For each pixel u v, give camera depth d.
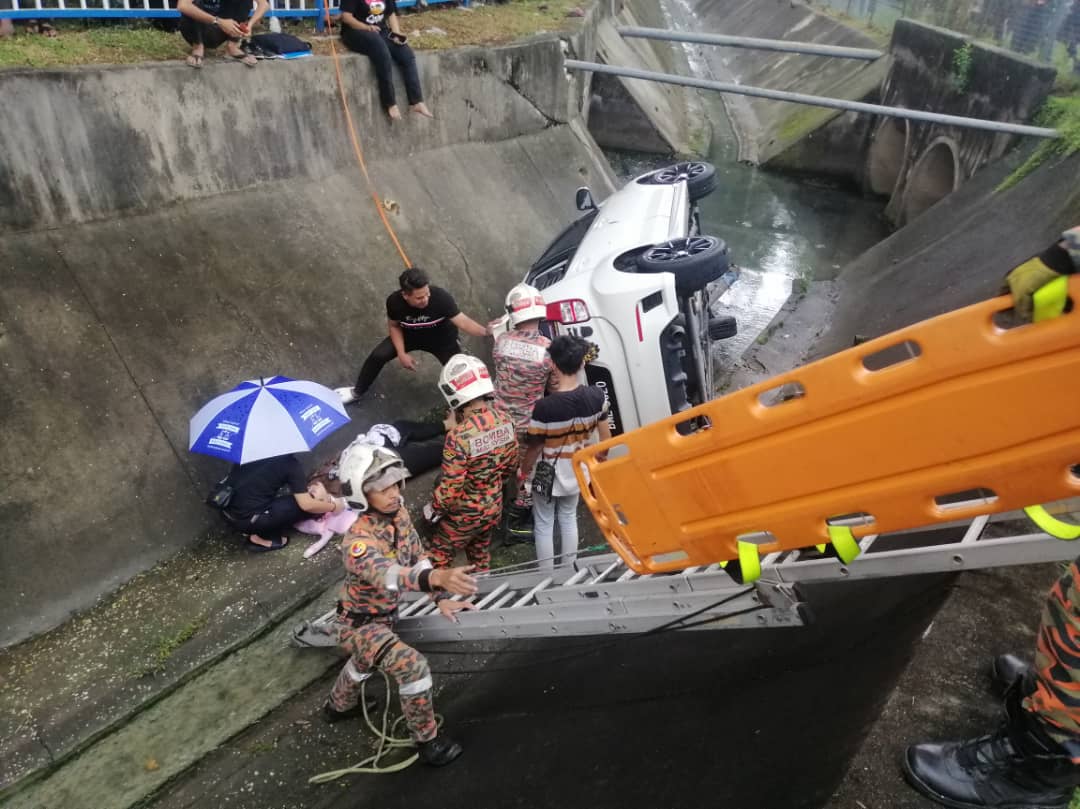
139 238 5.41
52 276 4.87
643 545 2.58
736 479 2.23
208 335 5.41
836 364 1.90
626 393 5.17
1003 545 2.28
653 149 15.81
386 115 7.64
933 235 9.47
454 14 11.05
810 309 9.54
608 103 15.48
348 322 6.34
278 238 6.27
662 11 32.69
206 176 5.95
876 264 9.95
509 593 4.06
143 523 4.59
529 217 9.24
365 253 6.88
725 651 3.68
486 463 3.91
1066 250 1.53
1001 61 10.45
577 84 11.85
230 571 4.54
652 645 3.97
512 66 9.62
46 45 5.48
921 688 2.66
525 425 4.72
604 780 3.01
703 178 7.01
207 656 4.06
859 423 1.93
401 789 3.39
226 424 4.36
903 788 2.35
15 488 4.21
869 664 2.99
